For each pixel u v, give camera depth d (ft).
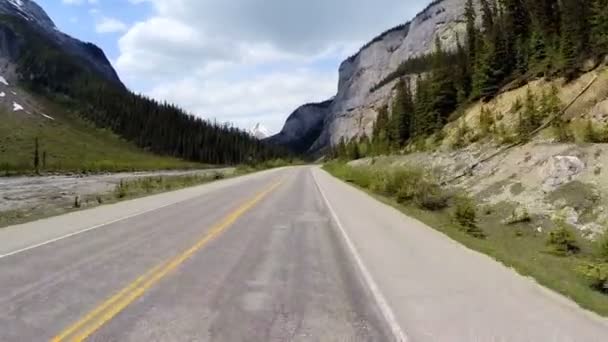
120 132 570.87
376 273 27.78
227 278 25.82
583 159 69.10
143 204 68.85
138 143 560.20
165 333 17.35
